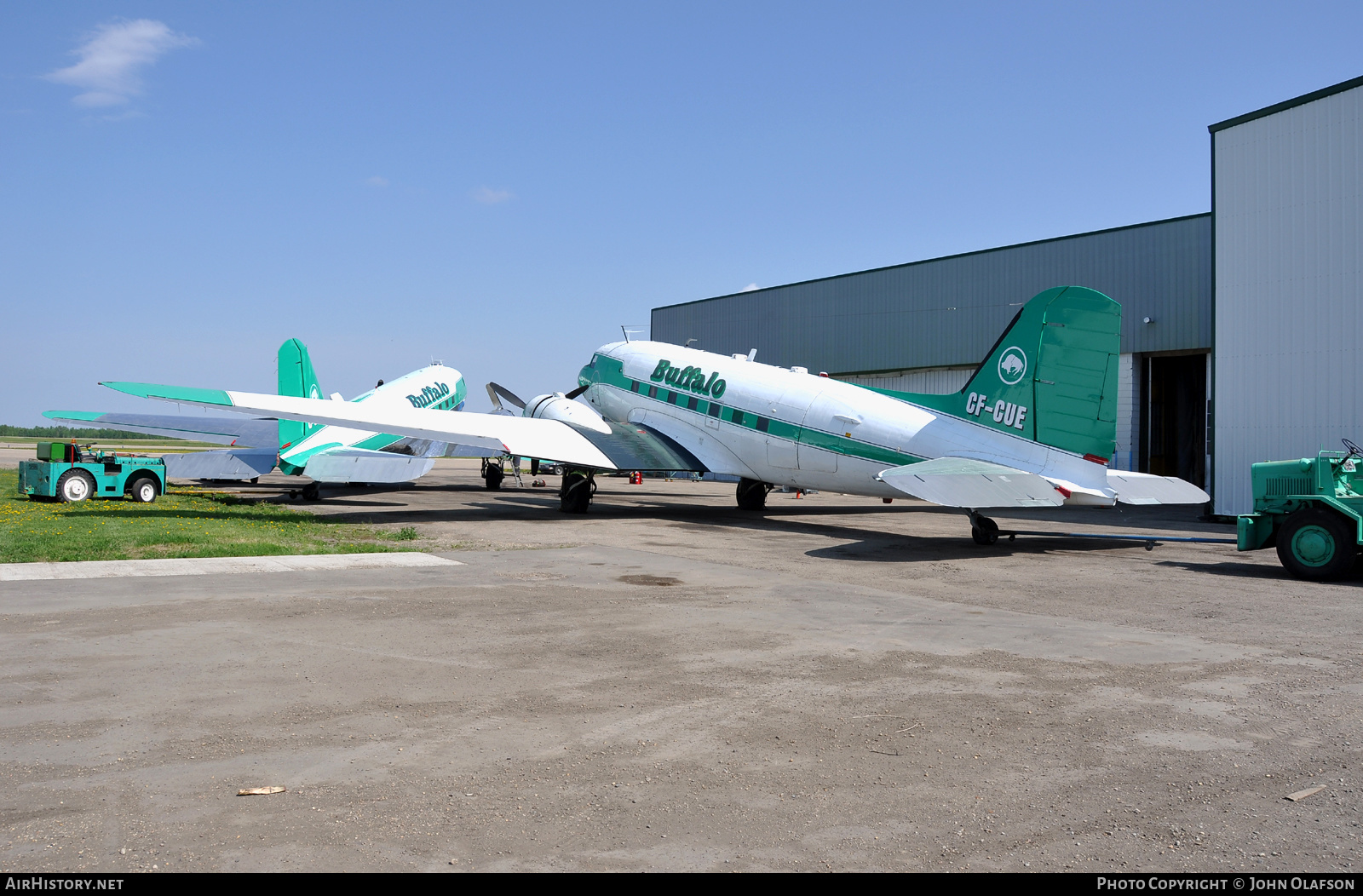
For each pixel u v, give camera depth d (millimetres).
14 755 4688
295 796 4223
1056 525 20469
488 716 5496
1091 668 6836
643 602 9461
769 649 7367
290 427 25000
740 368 20484
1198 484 33188
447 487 33125
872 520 20953
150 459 23422
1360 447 18453
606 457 19797
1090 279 29062
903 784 4492
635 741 5090
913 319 34531
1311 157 19406
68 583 10078
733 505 25844
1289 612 9281
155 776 4434
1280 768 4750
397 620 8312
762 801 4266
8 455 66000
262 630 7766
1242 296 20625
